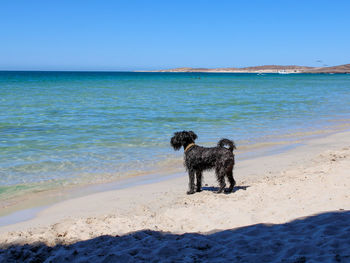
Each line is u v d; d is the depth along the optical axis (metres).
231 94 40.16
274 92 45.09
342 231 4.41
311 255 3.75
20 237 5.06
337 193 6.27
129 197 7.31
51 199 7.22
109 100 30.09
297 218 5.13
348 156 10.35
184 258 3.86
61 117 19.03
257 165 10.05
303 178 7.78
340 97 37.28
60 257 4.08
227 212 5.74
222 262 3.75
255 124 17.88
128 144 12.56
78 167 9.63
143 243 4.46
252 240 4.36
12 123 16.67
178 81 92.38
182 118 19.39
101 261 3.90
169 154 11.27
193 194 7.42
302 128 16.98
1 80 79.81
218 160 7.23
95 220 5.82
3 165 9.60
